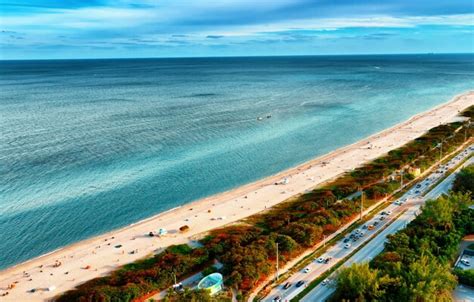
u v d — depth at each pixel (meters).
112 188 151.75
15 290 96.25
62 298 91.56
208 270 99.94
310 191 151.12
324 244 110.88
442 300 78.06
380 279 80.94
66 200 141.25
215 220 129.75
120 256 109.75
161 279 95.44
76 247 114.94
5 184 152.00
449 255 95.31
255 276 92.38
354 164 178.75
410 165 171.50
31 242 116.75
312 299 87.12
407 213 128.38
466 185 139.38
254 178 166.38
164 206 140.12
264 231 117.69
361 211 127.94
